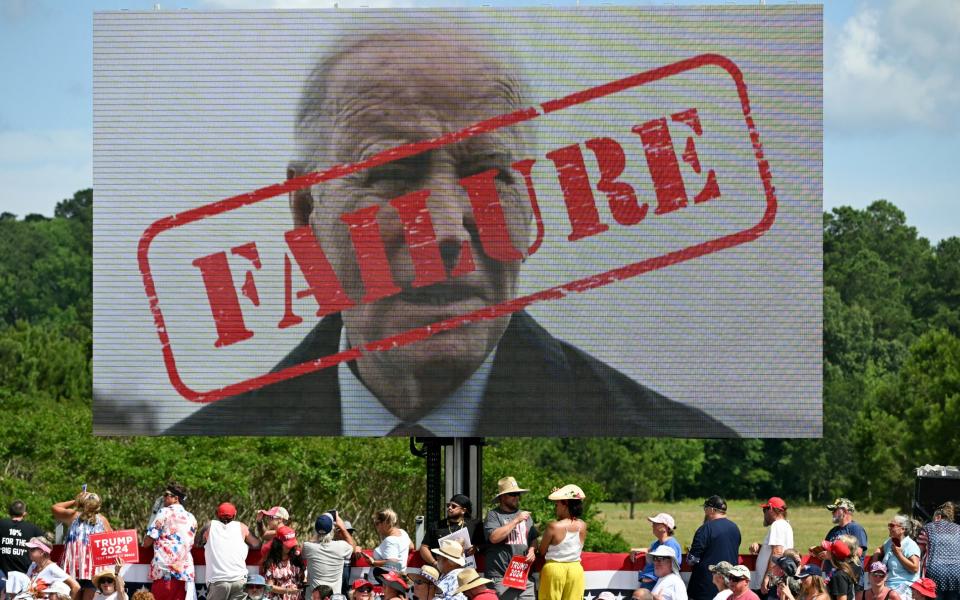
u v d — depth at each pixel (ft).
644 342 102.22
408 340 102.78
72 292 643.04
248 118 103.40
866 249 613.52
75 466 169.27
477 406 102.53
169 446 172.76
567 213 102.58
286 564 92.02
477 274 102.58
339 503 178.70
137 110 103.30
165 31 103.40
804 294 101.65
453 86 102.99
